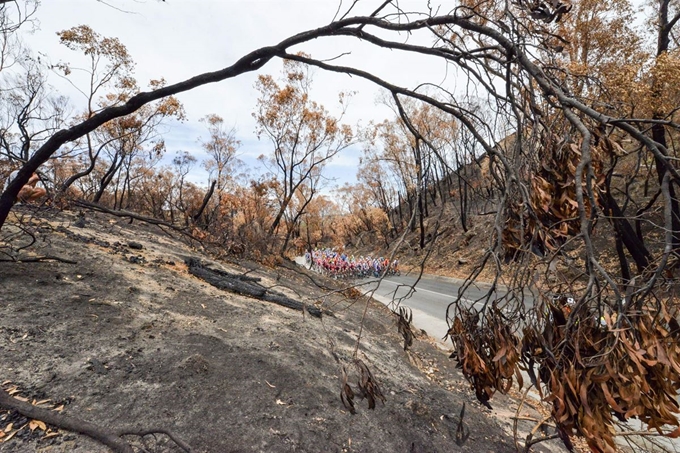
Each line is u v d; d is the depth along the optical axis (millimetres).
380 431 3215
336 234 44969
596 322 1000
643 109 5609
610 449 905
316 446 2754
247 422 2734
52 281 4090
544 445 3746
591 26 6387
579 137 1203
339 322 6957
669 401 919
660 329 915
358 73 1767
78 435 2121
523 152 1230
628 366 937
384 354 5750
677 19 7559
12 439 1985
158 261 6586
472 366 1233
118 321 3672
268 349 4066
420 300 11789
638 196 9219
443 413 3939
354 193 39594
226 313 5020
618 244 6730
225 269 8359
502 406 4715
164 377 2955
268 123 16797
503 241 1295
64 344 3023
